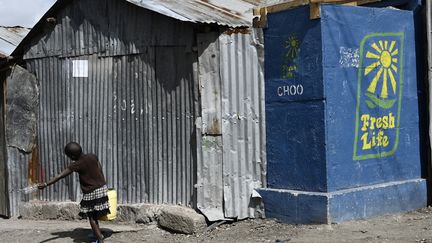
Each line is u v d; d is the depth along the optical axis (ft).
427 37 29.04
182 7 29.37
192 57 27.81
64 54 33.24
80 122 32.58
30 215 33.96
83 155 24.71
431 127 28.94
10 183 35.42
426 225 25.09
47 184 24.57
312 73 25.70
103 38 31.48
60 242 26.55
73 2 32.71
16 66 35.27
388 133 28.09
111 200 25.95
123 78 30.73
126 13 30.48
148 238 26.48
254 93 27.53
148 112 29.68
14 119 35.29
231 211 27.04
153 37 29.32
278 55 27.02
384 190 27.07
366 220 25.99
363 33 27.02
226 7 31.04
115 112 31.09
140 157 30.01
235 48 27.22
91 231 28.43
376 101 27.53
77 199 32.58
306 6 25.76
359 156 26.66
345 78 26.17
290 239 23.62
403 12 28.91
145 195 29.81
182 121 28.32
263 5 32.40
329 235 23.63
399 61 28.68
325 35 25.44
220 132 27.04
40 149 34.42
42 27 34.19
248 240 24.39
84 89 32.40
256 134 27.55
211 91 27.20
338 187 25.66
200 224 26.53
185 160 28.25
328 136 25.36
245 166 27.40
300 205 25.67
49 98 34.01
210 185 27.22
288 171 26.71
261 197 27.14
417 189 28.73
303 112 26.09
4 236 28.55
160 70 29.19
